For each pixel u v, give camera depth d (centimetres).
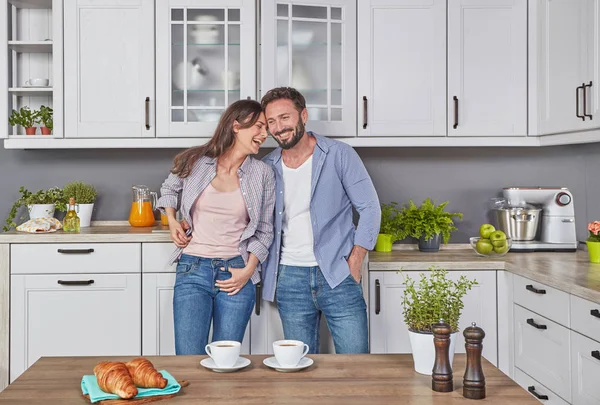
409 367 165
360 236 272
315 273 271
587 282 246
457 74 340
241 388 148
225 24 337
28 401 138
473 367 142
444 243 362
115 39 336
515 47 342
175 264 316
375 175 377
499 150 378
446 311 161
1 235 312
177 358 175
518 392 145
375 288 316
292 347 161
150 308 316
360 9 338
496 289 318
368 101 339
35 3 355
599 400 224
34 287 314
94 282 315
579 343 240
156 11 335
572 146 377
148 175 373
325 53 336
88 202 359
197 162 267
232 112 261
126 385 137
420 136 341
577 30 300
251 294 273
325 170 271
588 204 372
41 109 352
